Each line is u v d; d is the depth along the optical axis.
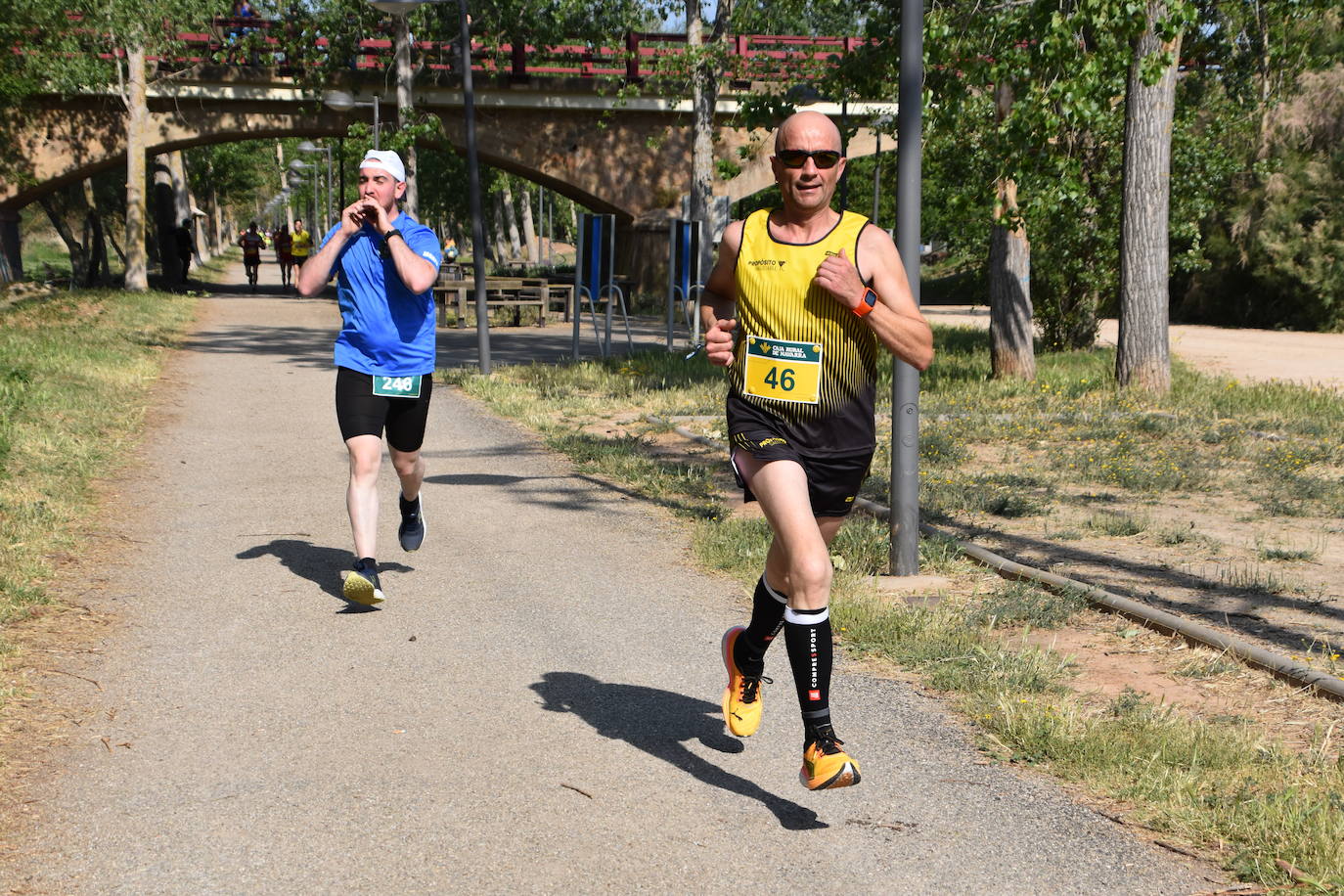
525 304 26.64
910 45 6.30
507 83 35.25
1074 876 3.22
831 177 3.49
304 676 4.78
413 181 32.59
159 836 3.39
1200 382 16.44
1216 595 6.11
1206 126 22.03
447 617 5.64
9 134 33.47
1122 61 12.05
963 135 16.94
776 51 30.78
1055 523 7.91
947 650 5.06
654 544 7.18
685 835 3.46
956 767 3.97
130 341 18.78
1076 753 3.96
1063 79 12.59
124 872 3.19
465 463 9.93
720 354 3.59
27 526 6.80
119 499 8.04
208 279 48.50
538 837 3.42
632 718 4.40
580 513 8.05
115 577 6.13
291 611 5.66
